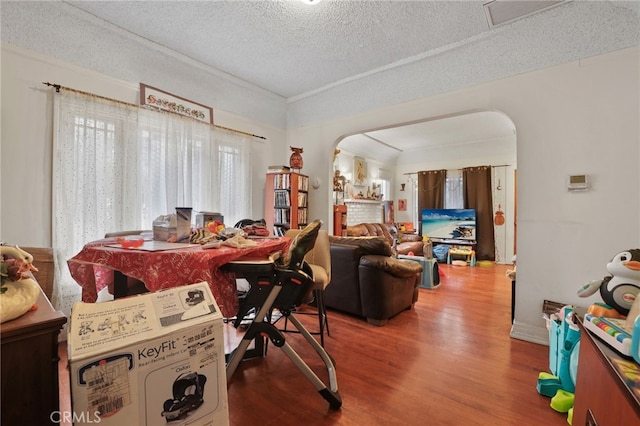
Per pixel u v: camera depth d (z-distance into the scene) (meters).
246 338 1.52
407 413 1.50
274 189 3.99
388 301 2.74
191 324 0.80
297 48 2.90
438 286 4.27
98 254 1.47
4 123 2.11
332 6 2.29
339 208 4.60
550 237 2.36
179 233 1.70
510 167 6.22
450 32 2.61
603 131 2.17
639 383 0.67
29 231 2.21
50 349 0.66
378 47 2.87
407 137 6.38
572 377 1.56
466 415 1.49
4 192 2.11
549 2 2.21
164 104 2.99
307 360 2.04
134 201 2.69
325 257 2.35
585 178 2.22
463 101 2.84
